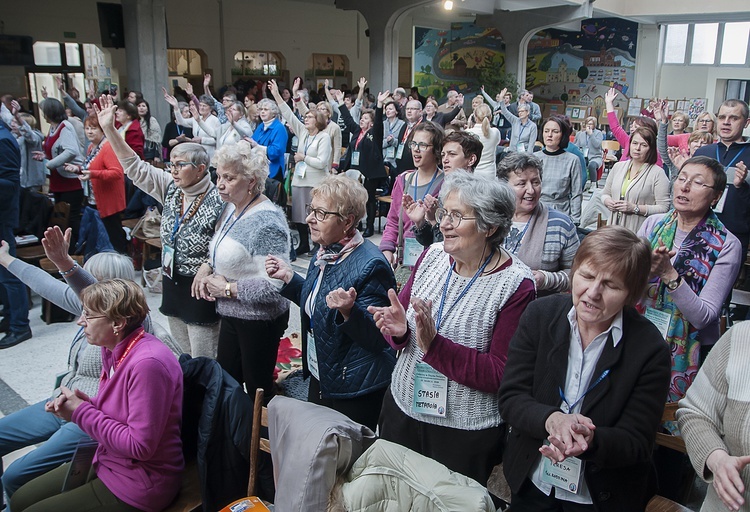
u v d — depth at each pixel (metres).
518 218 2.57
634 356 1.47
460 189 1.79
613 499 1.52
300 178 5.99
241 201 2.66
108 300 1.98
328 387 2.16
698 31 19.56
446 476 1.57
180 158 2.79
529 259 2.51
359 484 1.57
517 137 8.58
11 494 2.31
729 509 1.43
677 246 2.38
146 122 7.93
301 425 1.68
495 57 21.50
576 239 2.53
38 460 2.30
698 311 2.07
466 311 1.82
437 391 1.84
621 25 20.22
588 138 10.91
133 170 3.18
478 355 1.75
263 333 2.66
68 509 1.95
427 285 1.94
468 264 1.86
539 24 17.56
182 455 2.09
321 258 2.17
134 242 5.50
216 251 2.64
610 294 1.42
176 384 2.01
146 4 9.83
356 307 2.00
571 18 16.80
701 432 1.45
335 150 6.53
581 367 1.54
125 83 13.74
